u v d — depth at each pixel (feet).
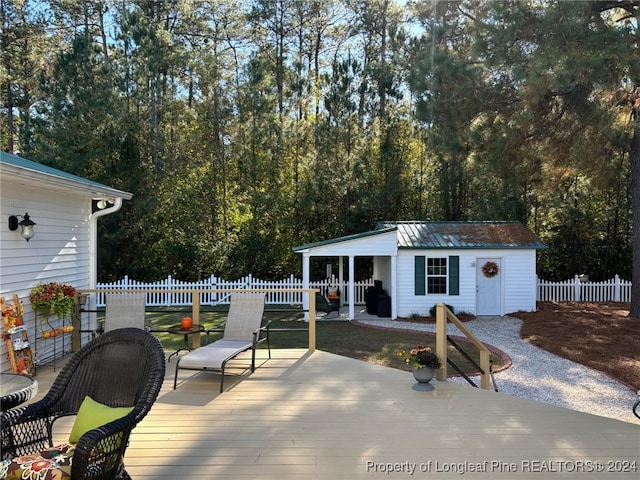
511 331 37.65
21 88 64.69
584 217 58.80
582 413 15.19
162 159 61.11
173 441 12.96
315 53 74.59
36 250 21.24
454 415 14.96
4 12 62.23
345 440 13.03
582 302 51.85
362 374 19.74
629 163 46.96
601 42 32.04
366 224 61.05
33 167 20.93
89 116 52.49
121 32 58.34
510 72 36.19
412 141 63.87
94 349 11.33
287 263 61.26
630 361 27.84
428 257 44.65
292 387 17.93
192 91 67.87
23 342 19.08
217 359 17.53
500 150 39.09
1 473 8.61
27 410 9.84
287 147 59.47
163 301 49.88
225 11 72.28
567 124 39.34
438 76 40.88
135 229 56.59
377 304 44.60
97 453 8.38
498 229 48.60
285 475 11.02
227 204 61.82
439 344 18.72
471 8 42.91
